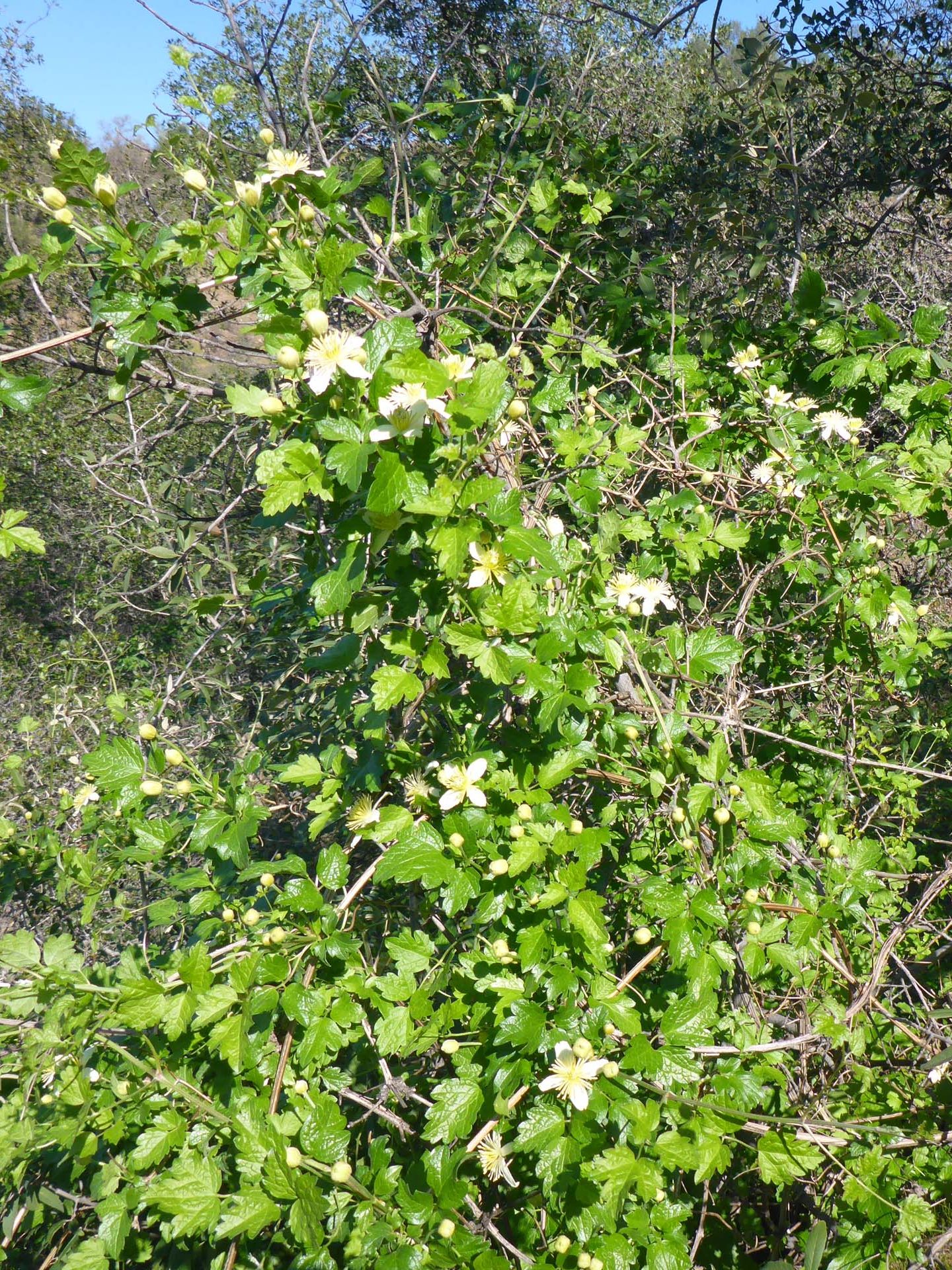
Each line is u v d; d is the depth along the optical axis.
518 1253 1.34
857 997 1.72
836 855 1.66
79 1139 1.65
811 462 2.36
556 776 1.50
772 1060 1.71
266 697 3.75
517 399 1.98
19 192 1.56
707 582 2.53
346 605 1.38
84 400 4.73
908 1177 1.62
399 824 1.54
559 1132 1.26
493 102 2.93
